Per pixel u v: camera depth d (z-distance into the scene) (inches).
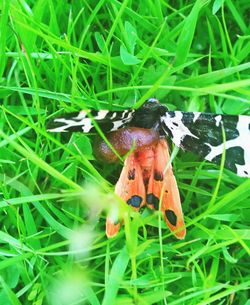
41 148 5.9
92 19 6.3
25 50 6.0
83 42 6.6
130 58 6.1
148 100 5.3
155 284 5.4
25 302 5.8
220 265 6.0
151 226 6.0
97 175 5.6
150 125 5.4
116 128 5.4
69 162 5.9
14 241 5.5
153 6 6.5
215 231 5.6
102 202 5.1
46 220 5.7
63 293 5.4
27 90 6.0
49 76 6.3
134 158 5.4
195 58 6.8
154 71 6.2
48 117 6.1
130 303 5.4
